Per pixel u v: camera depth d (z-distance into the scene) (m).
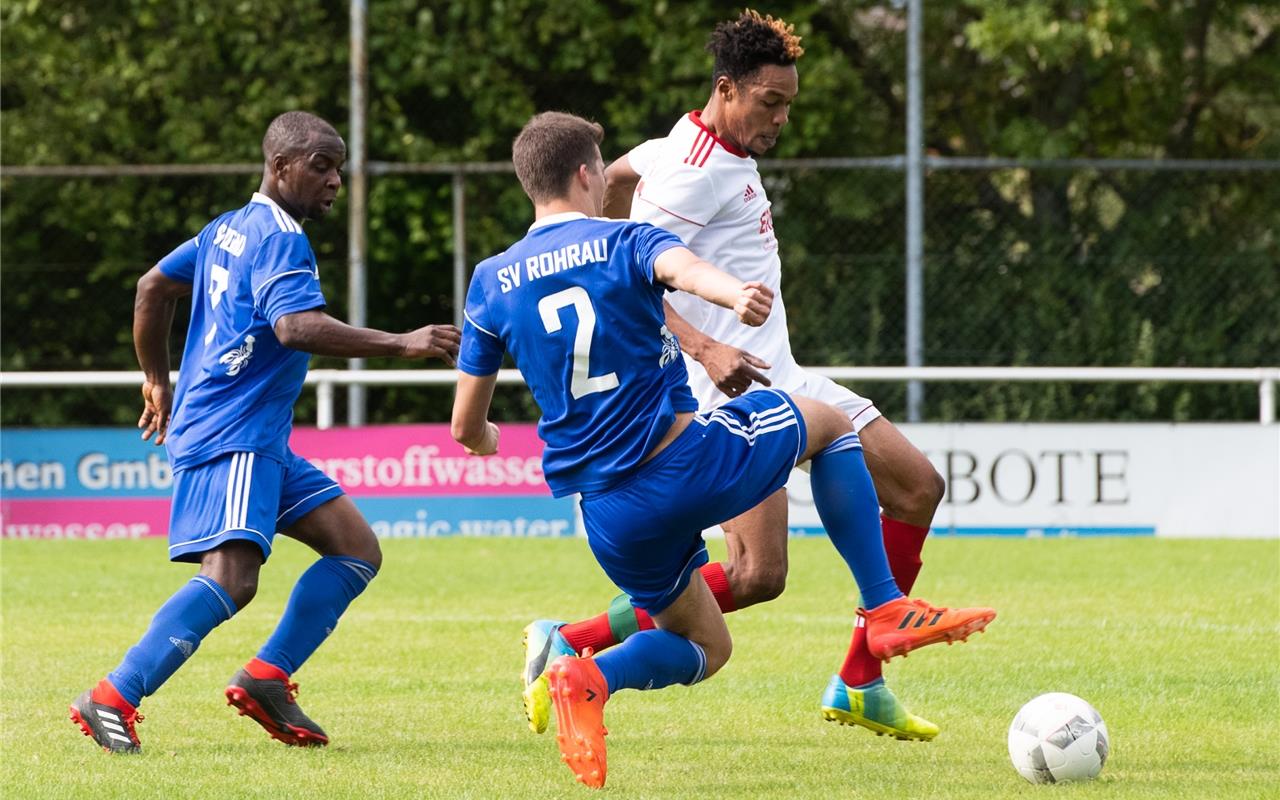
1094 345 48.88
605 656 15.48
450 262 57.34
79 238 56.44
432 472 41.28
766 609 29.50
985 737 18.38
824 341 49.56
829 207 50.22
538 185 15.52
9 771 16.33
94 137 57.19
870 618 16.03
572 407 15.02
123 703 17.23
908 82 41.66
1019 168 42.28
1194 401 48.72
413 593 31.89
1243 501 40.12
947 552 37.59
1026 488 40.44
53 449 42.09
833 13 56.03
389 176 56.12
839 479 16.09
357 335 16.95
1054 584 32.38
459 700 20.88
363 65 42.50
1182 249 49.88
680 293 18.77
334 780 15.96
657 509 14.83
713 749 17.75
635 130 56.03
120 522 42.03
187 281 19.30
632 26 55.16
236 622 28.77
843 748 17.81
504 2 55.31
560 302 14.89
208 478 17.62
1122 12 49.09
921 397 41.28
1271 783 15.58
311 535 18.53
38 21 58.69
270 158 18.11
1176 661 23.44
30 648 25.16
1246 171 49.25
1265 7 55.34
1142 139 57.25
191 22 56.72
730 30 18.03
